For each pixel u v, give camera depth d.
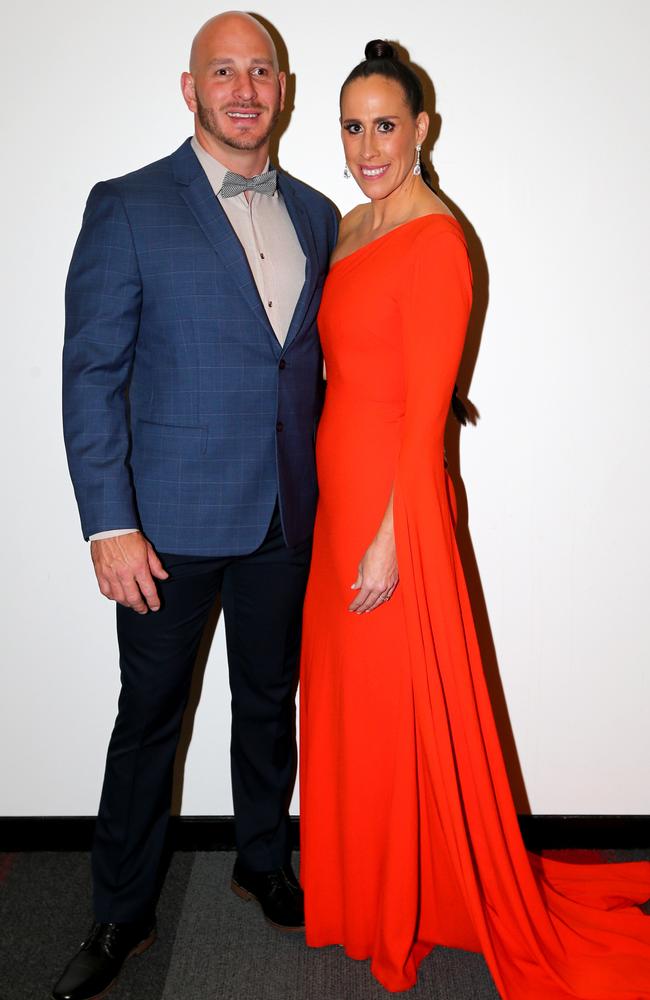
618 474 1.92
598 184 1.79
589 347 1.87
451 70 1.75
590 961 1.60
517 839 1.61
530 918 1.60
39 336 1.83
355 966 1.67
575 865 1.91
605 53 1.75
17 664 1.99
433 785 1.56
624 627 2.00
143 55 1.73
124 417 1.51
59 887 1.90
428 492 1.47
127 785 1.65
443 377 1.43
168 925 1.79
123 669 1.64
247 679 1.75
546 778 2.07
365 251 1.52
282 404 1.57
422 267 1.42
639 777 2.06
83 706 2.02
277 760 1.79
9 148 1.75
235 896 1.88
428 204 1.49
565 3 1.73
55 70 1.73
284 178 1.67
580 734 2.05
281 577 1.67
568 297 1.84
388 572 1.51
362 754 1.59
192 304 1.48
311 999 1.59
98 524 1.47
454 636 1.52
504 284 1.84
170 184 1.51
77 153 1.76
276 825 1.81
